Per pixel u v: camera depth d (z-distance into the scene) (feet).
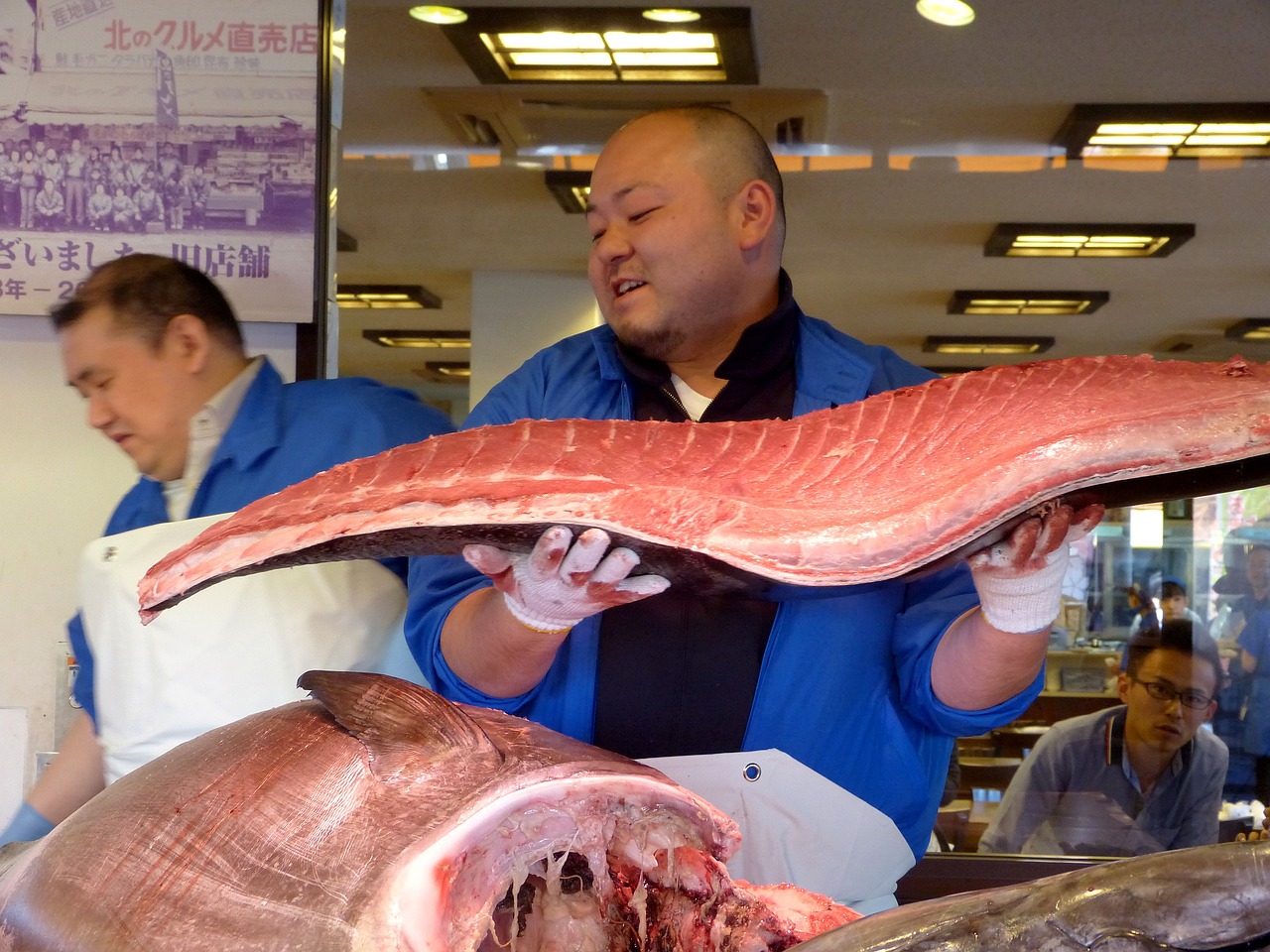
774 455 4.43
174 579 4.20
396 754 4.24
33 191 9.43
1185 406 4.06
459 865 4.03
